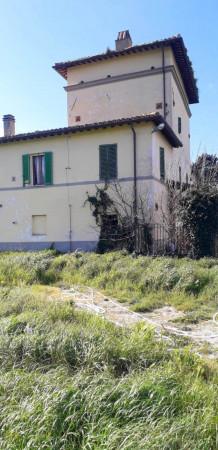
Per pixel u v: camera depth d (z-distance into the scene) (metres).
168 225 14.95
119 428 2.96
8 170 19.22
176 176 20.67
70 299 8.27
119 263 11.44
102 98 23.33
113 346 4.51
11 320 5.28
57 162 18.11
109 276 10.52
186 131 26.91
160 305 8.20
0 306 6.57
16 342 4.50
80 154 17.64
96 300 8.71
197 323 6.82
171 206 15.27
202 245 13.71
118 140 16.89
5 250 18.81
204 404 3.38
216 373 4.30
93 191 17.31
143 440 2.78
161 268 10.17
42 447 2.79
